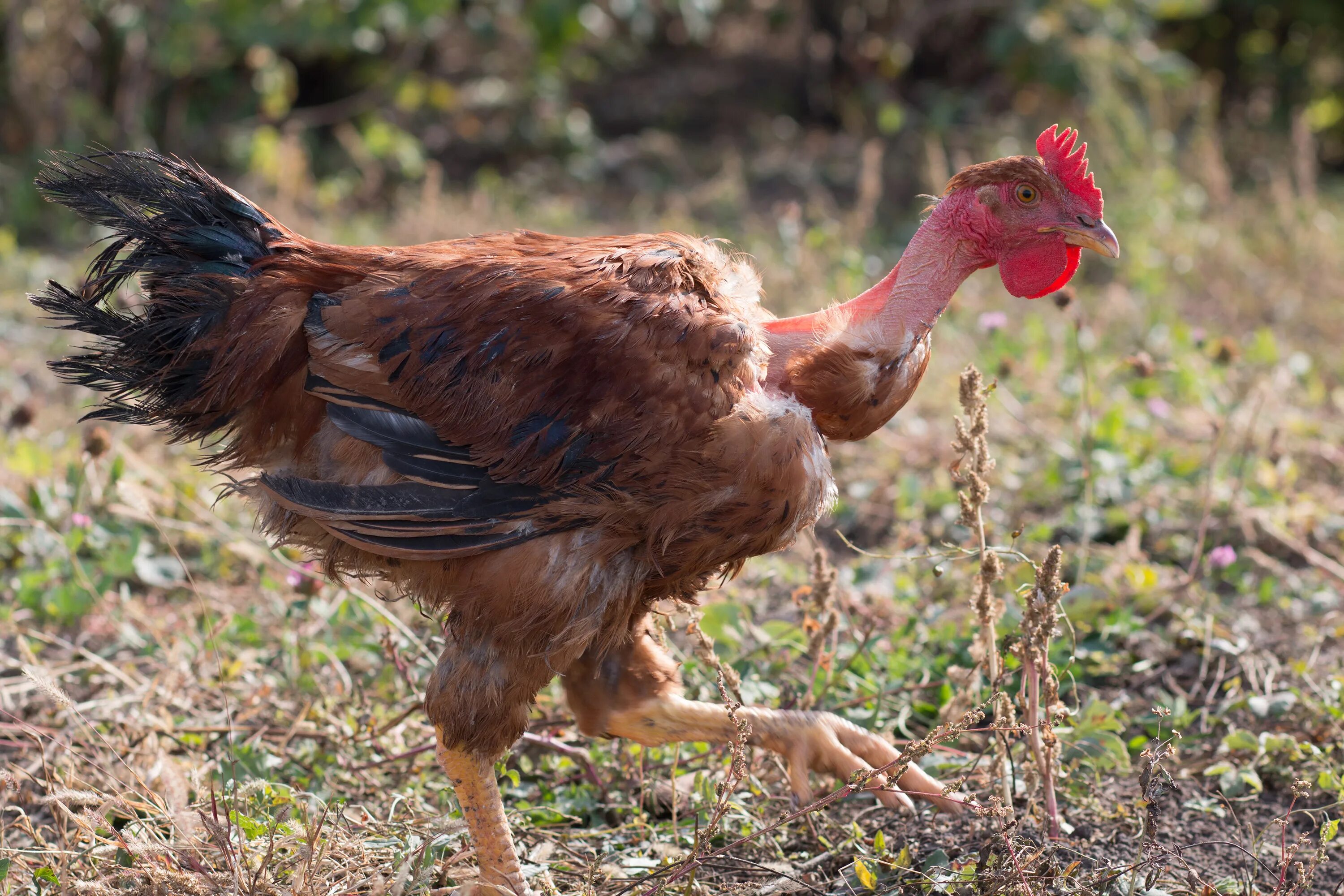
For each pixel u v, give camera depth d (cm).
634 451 407
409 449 416
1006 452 801
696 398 407
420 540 416
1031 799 461
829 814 496
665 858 458
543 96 1611
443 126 1620
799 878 450
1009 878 416
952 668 519
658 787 508
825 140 1652
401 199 1404
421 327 413
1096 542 711
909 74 1680
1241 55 1683
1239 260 1140
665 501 411
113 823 497
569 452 408
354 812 482
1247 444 708
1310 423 825
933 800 462
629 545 420
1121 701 568
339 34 1440
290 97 1580
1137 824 476
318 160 1516
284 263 430
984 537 513
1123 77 1438
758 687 536
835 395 436
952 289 452
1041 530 654
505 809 493
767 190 1488
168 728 520
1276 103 1631
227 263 434
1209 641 590
